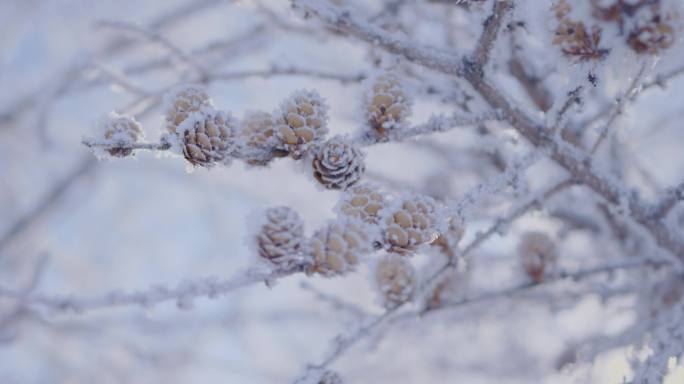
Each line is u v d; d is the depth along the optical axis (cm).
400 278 68
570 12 58
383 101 65
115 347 162
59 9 178
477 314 87
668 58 62
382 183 89
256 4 83
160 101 85
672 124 124
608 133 69
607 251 91
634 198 72
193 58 84
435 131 67
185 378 198
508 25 66
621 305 96
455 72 67
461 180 102
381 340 79
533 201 71
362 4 83
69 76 140
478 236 70
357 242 60
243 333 197
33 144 175
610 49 58
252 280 61
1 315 137
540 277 76
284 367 203
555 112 67
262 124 64
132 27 83
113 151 62
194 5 135
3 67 180
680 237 73
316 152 63
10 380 190
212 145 62
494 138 78
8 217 191
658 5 56
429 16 85
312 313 167
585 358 81
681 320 69
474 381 141
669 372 65
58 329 148
